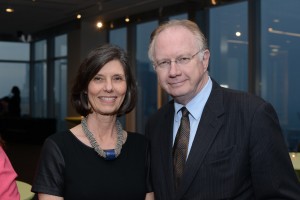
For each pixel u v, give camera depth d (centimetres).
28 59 1466
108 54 176
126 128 1007
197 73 173
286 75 668
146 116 973
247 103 171
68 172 174
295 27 651
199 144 171
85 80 178
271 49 690
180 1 813
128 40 1001
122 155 187
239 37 734
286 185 162
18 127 1188
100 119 183
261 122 164
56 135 180
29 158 870
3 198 153
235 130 169
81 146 179
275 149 162
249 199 168
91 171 177
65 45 1248
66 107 1243
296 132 660
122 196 180
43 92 1414
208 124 173
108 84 177
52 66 1327
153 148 192
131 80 187
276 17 680
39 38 1298
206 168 167
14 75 1456
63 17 1052
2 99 1275
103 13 962
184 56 169
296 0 647
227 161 166
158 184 183
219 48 770
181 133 180
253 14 700
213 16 778
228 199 164
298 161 335
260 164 162
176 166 178
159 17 884
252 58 703
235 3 732
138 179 187
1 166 156
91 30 1076
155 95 943
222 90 182
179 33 170
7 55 1441
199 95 179
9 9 951
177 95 175
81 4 888
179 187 171
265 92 702
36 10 962
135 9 907
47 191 169
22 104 1474
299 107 652
